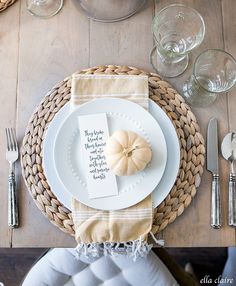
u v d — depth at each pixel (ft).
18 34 2.75
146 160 2.34
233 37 2.79
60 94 2.55
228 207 2.51
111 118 2.47
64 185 2.37
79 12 2.81
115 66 2.62
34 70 2.70
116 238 2.37
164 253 2.90
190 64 2.74
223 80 2.67
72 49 2.74
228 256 2.93
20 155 2.53
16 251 3.02
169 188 2.42
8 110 2.63
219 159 2.57
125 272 2.83
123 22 2.80
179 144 2.48
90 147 2.42
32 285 2.96
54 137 2.46
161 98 2.57
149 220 2.37
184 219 2.48
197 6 2.84
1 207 2.48
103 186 2.38
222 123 2.63
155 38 2.57
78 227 2.36
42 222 2.45
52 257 2.85
